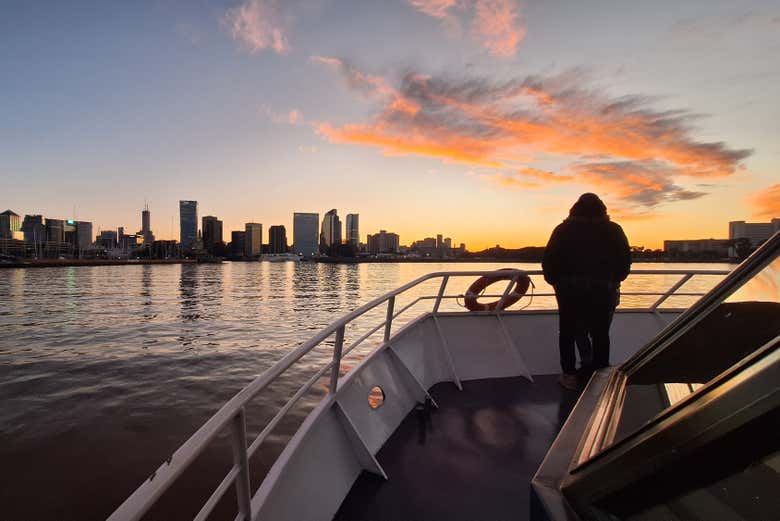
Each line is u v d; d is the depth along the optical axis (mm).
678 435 790
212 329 44406
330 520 2195
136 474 12180
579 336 3984
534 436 3100
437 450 2910
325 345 32000
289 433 13961
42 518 10078
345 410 2764
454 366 4309
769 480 682
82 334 40750
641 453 869
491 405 3650
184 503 9430
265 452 12305
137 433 15414
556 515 977
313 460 2293
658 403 1260
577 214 3695
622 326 4824
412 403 3602
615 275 3633
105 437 15023
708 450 739
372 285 125938
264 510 1769
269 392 19594
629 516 894
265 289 108500
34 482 11672
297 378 22188
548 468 1148
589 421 1310
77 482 11664
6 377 24172
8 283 125438
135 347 33844
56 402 19203
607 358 3768
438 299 4496
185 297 85562
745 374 707
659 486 836
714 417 726
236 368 26172
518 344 4555
